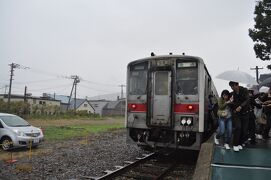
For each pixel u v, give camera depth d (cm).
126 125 1098
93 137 1894
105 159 1114
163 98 1023
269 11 2177
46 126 2752
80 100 8688
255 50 2208
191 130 983
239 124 823
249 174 670
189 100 997
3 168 971
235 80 820
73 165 1008
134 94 1088
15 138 1372
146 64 1080
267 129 991
